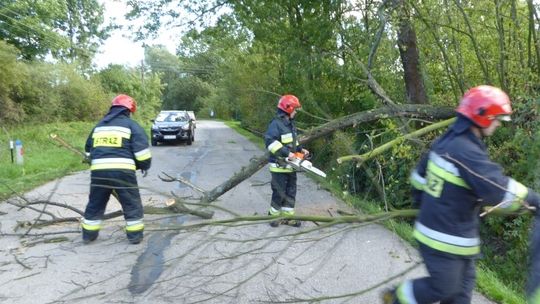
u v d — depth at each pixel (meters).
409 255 5.07
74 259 5.27
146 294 4.32
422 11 7.97
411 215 3.57
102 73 40.53
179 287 4.48
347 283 4.59
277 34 11.83
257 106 16.67
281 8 11.73
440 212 2.87
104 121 5.78
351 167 8.59
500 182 2.69
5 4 29.89
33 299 4.24
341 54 10.64
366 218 3.71
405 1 7.81
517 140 6.12
